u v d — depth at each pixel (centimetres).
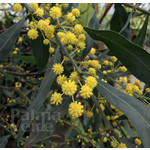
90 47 60
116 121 73
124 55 48
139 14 96
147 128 35
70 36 50
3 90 123
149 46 126
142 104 40
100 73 66
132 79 112
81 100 81
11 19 105
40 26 50
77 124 104
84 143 103
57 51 56
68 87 40
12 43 53
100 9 171
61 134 149
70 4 101
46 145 117
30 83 140
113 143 46
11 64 142
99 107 47
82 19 138
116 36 44
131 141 57
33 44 72
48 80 49
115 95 42
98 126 61
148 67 48
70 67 79
